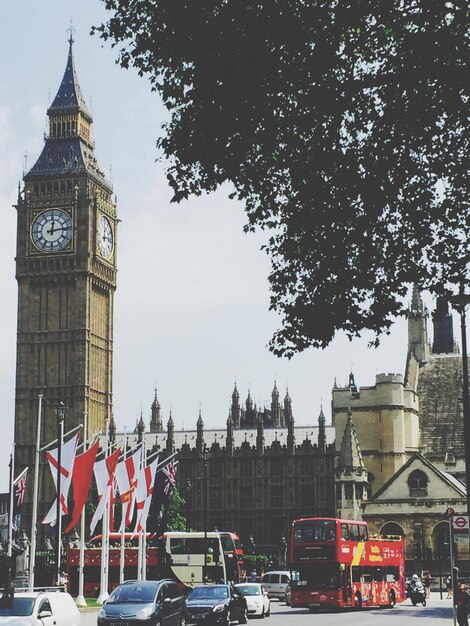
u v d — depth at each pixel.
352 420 139.12
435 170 30.14
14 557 81.75
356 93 29.67
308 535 75.44
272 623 62.56
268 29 28.91
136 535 100.56
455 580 48.41
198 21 29.42
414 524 120.94
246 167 31.70
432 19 28.64
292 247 33.00
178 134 30.58
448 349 174.25
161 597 49.16
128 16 31.03
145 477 86.44
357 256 32.12
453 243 31.53
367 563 79.88
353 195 30.30
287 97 30.44
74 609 45.03
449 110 28.69
